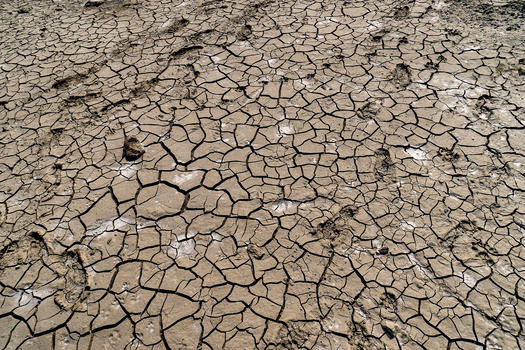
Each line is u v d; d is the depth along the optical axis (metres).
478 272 2.08
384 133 2.89
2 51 4.25
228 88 3.43
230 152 2.88
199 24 4.34
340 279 2.12
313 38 3.90
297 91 3.32
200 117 3.17
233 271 2.19
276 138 2.96
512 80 3.16
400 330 1.90
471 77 3.24
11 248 2.39
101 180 2.75
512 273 2.06
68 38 4.36
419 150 2.76
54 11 5.02
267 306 2.03
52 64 3.95
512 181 2.49
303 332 1.92
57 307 2.09
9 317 2.07
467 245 2.21
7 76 3.84
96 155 2.94
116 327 1.99
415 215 2.38
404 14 4.11
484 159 2.64
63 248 2.36
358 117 3.04
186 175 2.75
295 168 2.73
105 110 3.33
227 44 3.95
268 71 3.56
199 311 2.03
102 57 3.98
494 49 3.48
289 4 4.51
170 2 4.86
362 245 2.26
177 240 2.37
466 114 2.95
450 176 2.57
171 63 3.78
